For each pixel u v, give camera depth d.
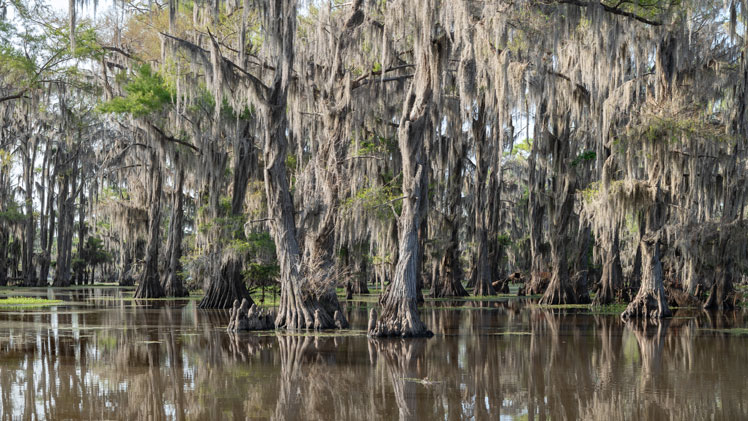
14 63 33.75
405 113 22.41
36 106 36.06
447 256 46.69
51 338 20.38
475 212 48.38
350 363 15.76
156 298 43.34
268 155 24.17
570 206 38.62
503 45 24.22
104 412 10.93
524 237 58.94
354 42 25.88
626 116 30.67
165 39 23.56
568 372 14.66
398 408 11.32
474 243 52.22
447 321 27.25
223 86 23.75
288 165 35.56
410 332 20.97
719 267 33.78
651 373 14.47
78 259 78.00
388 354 17.22
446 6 21.44
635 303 28.34
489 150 46.53
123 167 44.94
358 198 25.45
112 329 23.14
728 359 16.42
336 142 25.97
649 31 26.88
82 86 37.44
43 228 71.75
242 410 11.16
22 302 38.47
